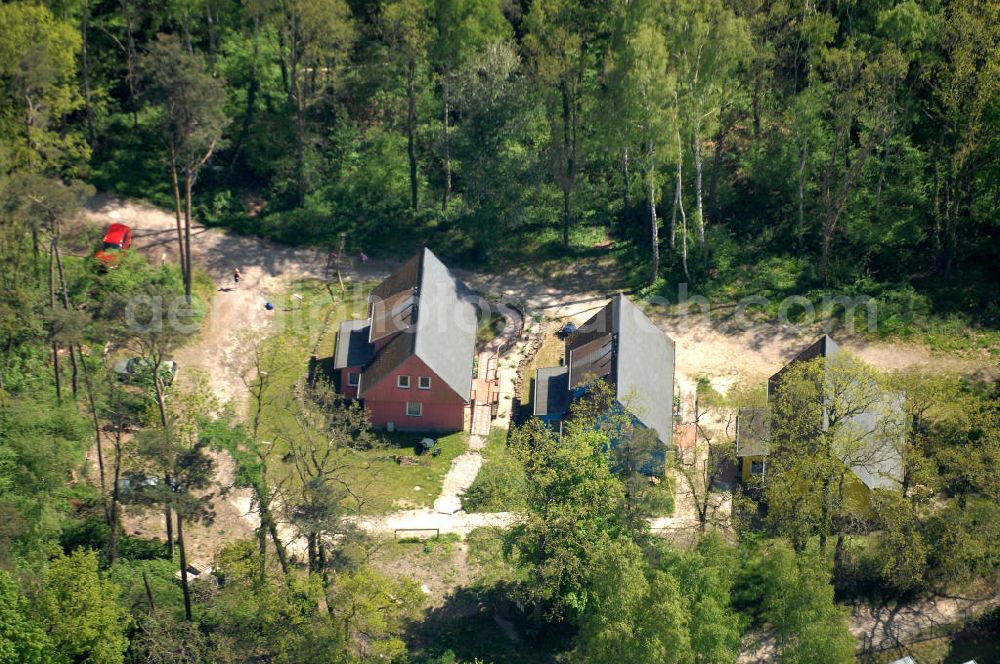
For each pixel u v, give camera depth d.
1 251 74.00
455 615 63.88
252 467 61.72
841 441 60.97
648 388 72.44
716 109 83.75
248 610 58.47
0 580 54.59
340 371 78.69
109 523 64.75
